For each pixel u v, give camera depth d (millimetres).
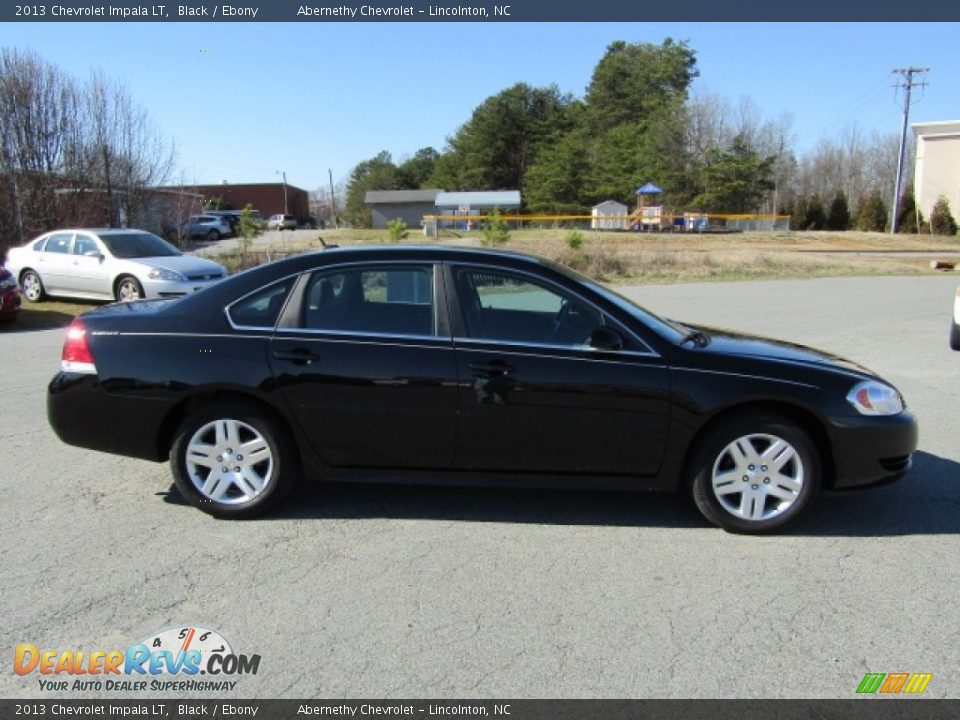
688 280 20969
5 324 12320
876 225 51562
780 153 67250
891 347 10227
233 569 3723
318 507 4523
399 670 2920
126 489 4781
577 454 4141
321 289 4305
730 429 4090
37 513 4391
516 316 4246
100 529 4180
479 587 3562
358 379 4141
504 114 81312
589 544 4047
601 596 3486
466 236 34062
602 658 2998
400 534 4152
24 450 5543
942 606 3414
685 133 57469
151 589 3523
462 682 2848
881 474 4152
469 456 4188
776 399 4051
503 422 4109
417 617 3295
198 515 4383
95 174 22484
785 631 3199
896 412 4195
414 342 4164
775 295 17031
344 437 4211
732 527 4164
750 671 2922
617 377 4062
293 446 4301
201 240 44719
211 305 4344
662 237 39875
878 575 3709
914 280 21578
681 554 3932
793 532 4211
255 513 4312
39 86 20969
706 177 54719
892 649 3072
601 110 80625
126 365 4266
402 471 4273
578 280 4312
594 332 4082
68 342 4402
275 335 4223
